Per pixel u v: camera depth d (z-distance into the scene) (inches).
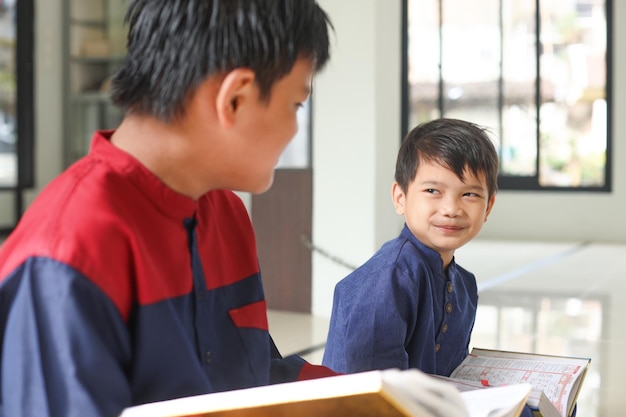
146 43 31.9
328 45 34.9
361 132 173.0
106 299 29.2
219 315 37.1
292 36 32.1
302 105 34.7
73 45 313.3
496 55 387.2
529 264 268.4
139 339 31.1
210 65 31.0
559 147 382.0
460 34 389.7
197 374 33.3
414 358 63.8
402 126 376.8
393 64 183.8
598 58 375.6
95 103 314.0
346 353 62.1
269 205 181.2
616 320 167.0
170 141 32.7
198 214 35.9
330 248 175.9
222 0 31.0
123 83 32.7
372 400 26.4
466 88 391.2
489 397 36.5
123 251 30.4
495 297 197.8
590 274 241.1
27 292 28.5
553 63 381.4
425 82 393.7
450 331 67.0
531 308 181.9
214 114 32.1
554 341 146.9
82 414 27.7
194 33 30.9
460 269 71.4
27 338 28.3
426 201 64.6
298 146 179.6
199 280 35.0
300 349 140.3
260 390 27.0
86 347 28.2
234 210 39.9
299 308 178.9
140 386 31.7
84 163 32.4
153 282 31.5
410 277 62.8
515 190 386.6
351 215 174.1
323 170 176.1
